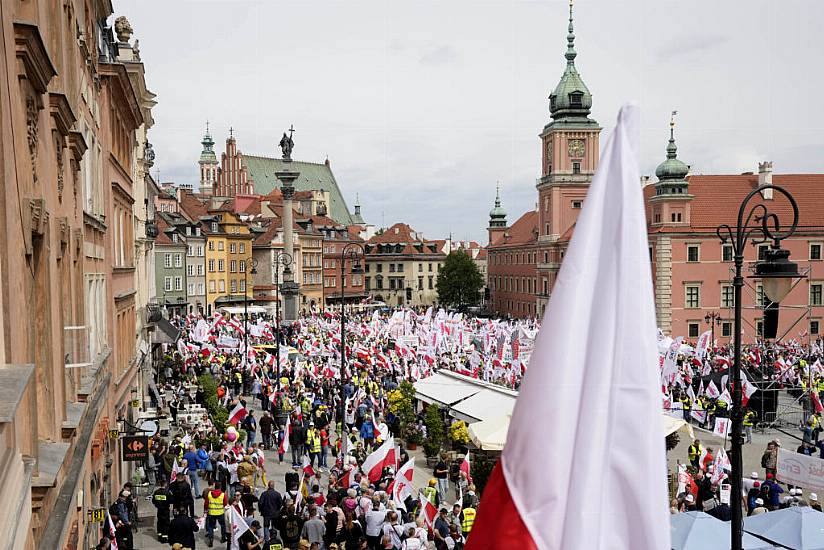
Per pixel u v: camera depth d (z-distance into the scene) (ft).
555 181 387.14
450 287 495.82
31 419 31.71
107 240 89.86
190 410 141.59
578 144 388.98
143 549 81.56
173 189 443.32
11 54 28.35
